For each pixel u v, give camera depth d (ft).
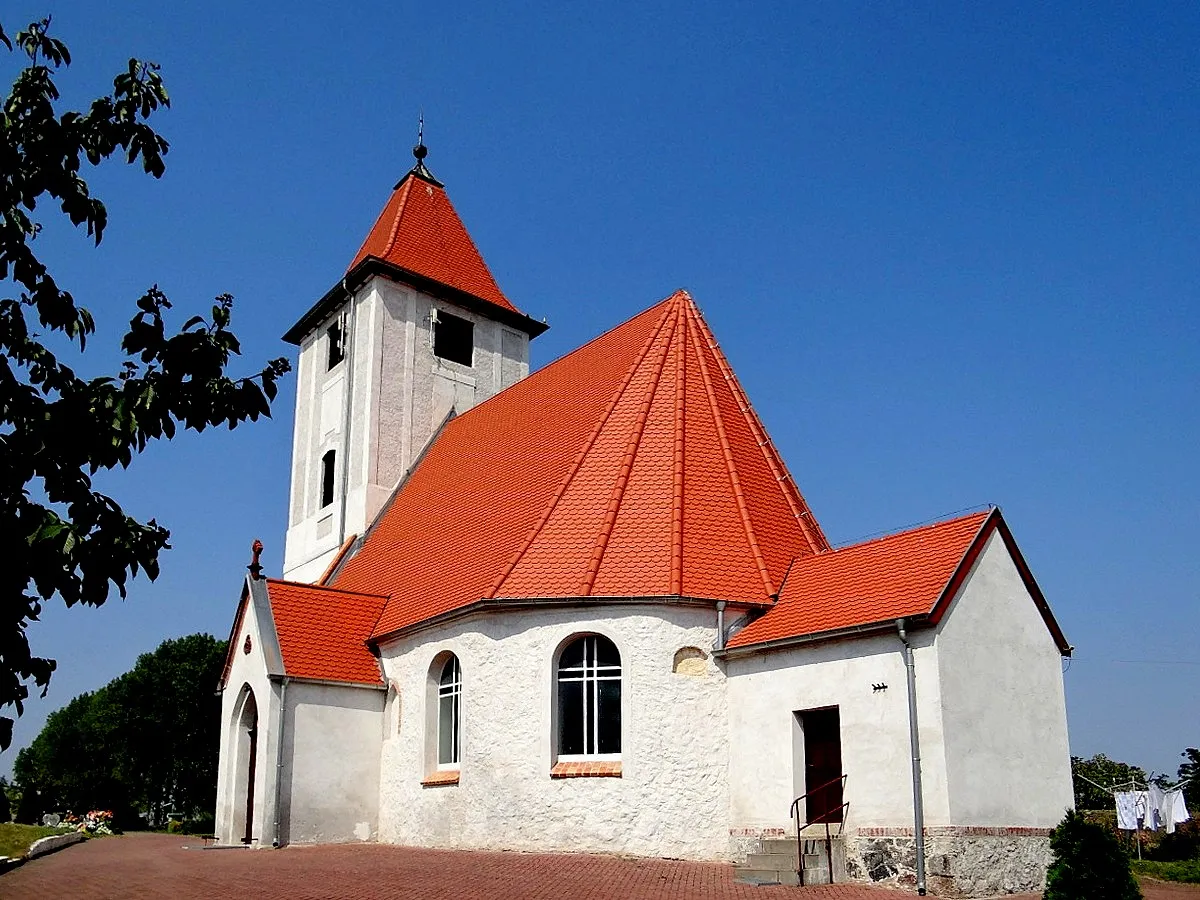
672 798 83.15
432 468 132.67
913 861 70.03
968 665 74.02
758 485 99.50
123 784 240.12
